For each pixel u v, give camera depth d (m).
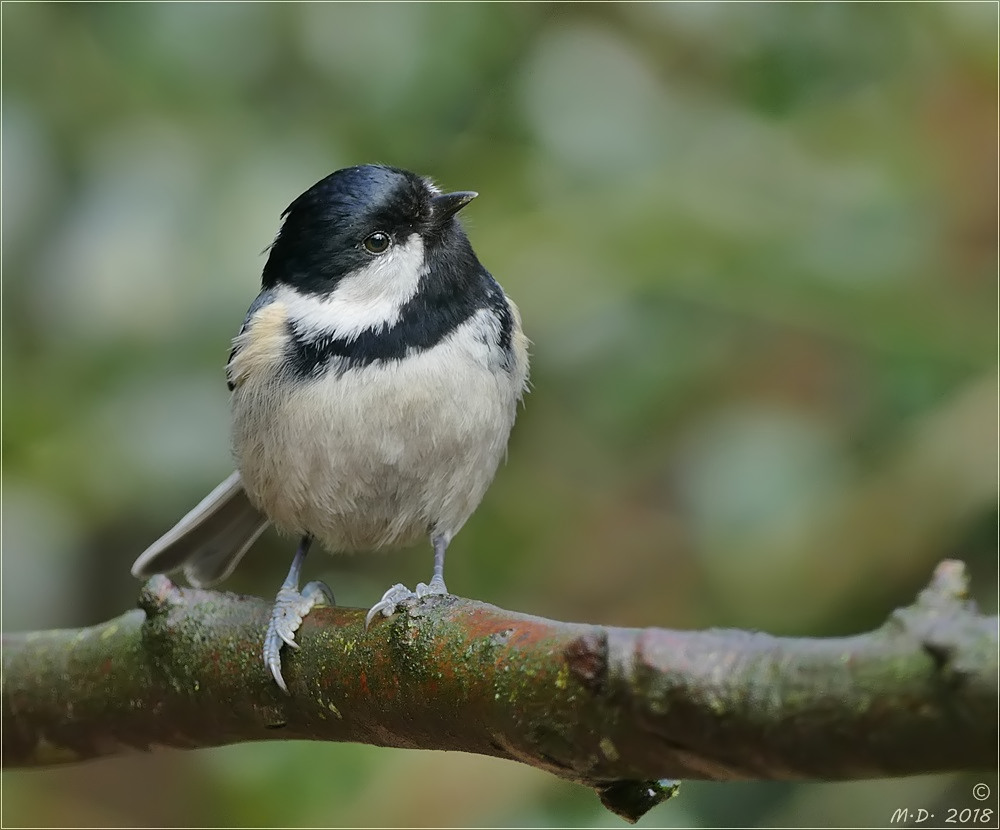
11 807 9.86
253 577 10.70
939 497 9.09
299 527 7.82
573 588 9.70
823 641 3.85
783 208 10.00
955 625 3.57
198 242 9.48
